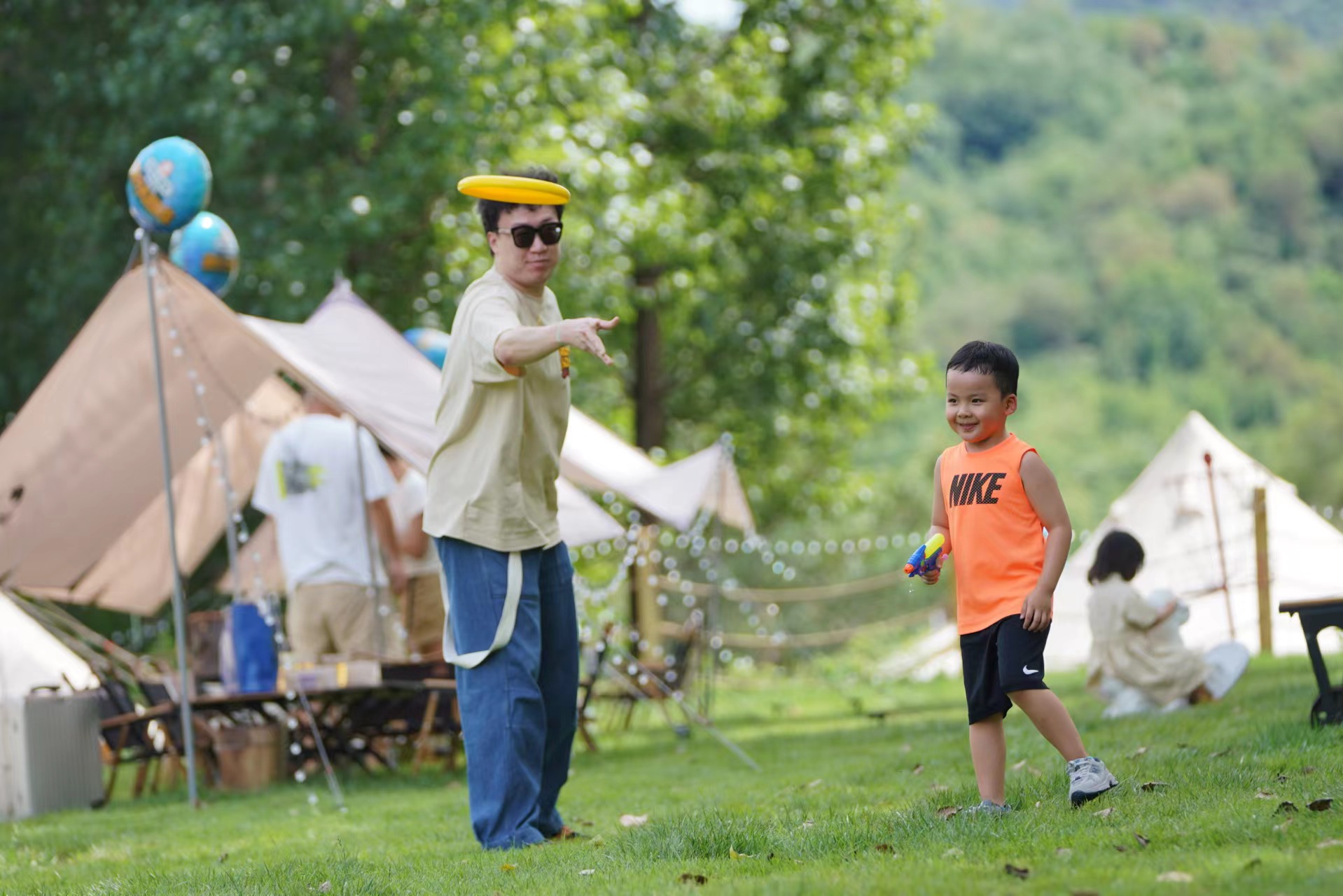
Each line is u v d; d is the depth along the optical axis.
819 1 50.75
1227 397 184.62
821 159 51.25
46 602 27.83
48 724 19.97
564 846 11.55
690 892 8.81
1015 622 10.91
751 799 14.49
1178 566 35.31
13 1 40.56
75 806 20.14
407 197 37.56
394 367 22.48
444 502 12.14
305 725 21.75
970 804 11.53
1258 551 33.53
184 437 22.64
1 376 40.91
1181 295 195.50
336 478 21.16
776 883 8.66
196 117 36.25
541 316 12.57
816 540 72.38
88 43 40.09
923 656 46.12
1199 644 34.28
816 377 52.22
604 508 36.53
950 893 8.02
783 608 70.06
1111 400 183.38
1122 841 9.29
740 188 49.03
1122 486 161.38
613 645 24.77
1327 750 12.57
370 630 21.14
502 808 11.84
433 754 23.58
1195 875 8.09
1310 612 14.77
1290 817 9.58
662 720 31.28
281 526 21.22
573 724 12.69
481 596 12.00
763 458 54.75
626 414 52.97
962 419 11.16
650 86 48.16
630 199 42.53
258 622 21.44
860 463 100.06
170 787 22.84
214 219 22.86
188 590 39.25
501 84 38.62
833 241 51.31
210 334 21.16
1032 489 10.95
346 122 38.91
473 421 12.07
